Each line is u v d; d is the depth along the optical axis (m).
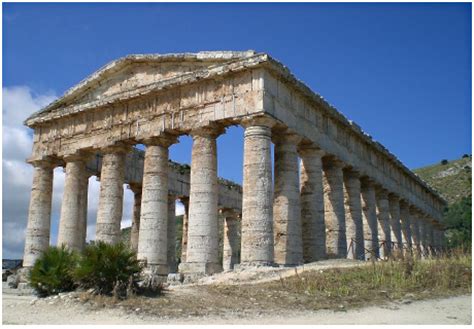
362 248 39.47
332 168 37.88
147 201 32.56
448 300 20.41
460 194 122.00
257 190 28.28
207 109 31.39
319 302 19.69
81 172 38.25
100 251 20.89
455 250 30.08
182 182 48.94
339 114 37.72
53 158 40.06
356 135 41.34
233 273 26.48
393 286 22.33
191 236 29.92
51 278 22.73
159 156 33.44
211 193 30.61
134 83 35.94
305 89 32.97
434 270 24.61
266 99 29.28
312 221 33.66
